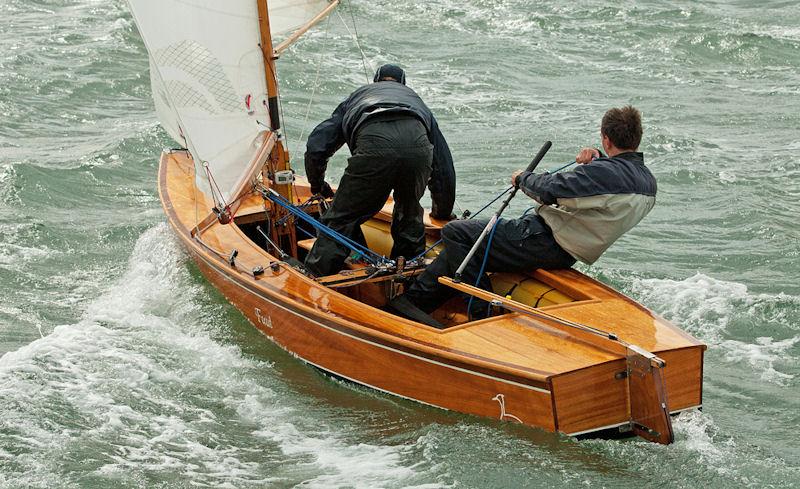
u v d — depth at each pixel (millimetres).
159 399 12164
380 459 10711
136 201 19828
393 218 13609
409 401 11680
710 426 11219
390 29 37062
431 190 14375
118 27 34281
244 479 10398
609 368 10492
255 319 13789
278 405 12070
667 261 17078
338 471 10484
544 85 30812
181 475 10500
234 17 13547
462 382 10984
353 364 12156
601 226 11695
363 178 12633
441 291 12680
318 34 35406
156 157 22297
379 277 13086
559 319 11148
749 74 33062
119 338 13797
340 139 13414
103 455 10875
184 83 13414
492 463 10367
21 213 18688
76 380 12531
